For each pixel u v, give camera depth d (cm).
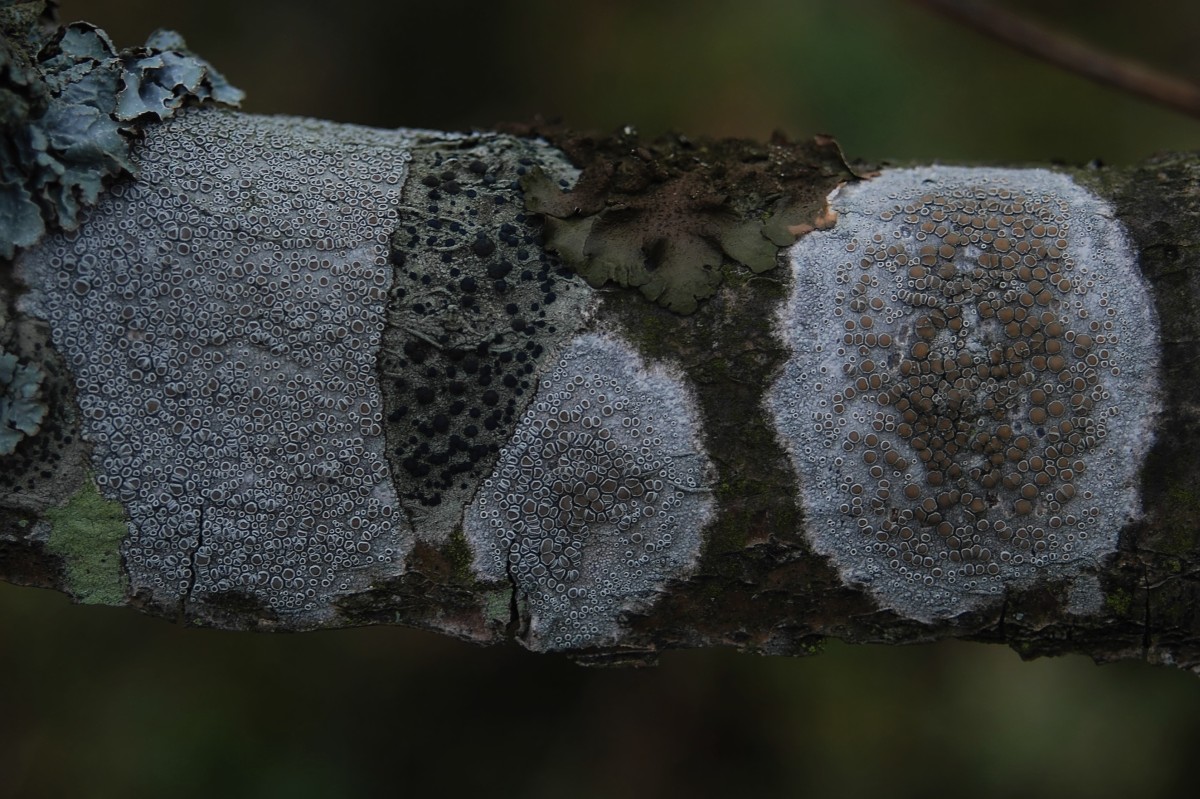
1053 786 25
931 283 17
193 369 17
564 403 17
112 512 17
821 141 18
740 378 17
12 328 17
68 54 17
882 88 30
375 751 26
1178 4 30
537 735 26
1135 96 21
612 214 17
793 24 30
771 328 17
